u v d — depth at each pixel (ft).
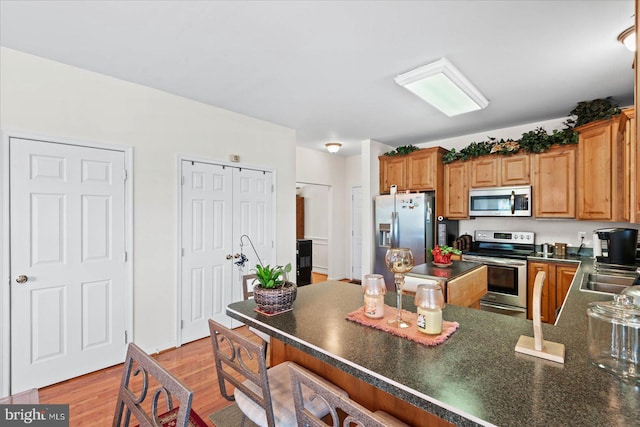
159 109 9.72
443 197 14.52
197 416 6.52
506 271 11.74
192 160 10.48
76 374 8.13
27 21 6.22
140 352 3.34
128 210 9.05
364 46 7.06
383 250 15.06
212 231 11.02
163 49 7.29
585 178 10.11
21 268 7.40
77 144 8.20
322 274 21.84
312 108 11.16
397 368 3.20
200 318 10.67
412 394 2.80
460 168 13.96
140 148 9.32
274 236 12.93
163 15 6.04
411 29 6.38
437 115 11.80
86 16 6.07
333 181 19.71
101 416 6.59
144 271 9.37
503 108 10.94
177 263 10.07
